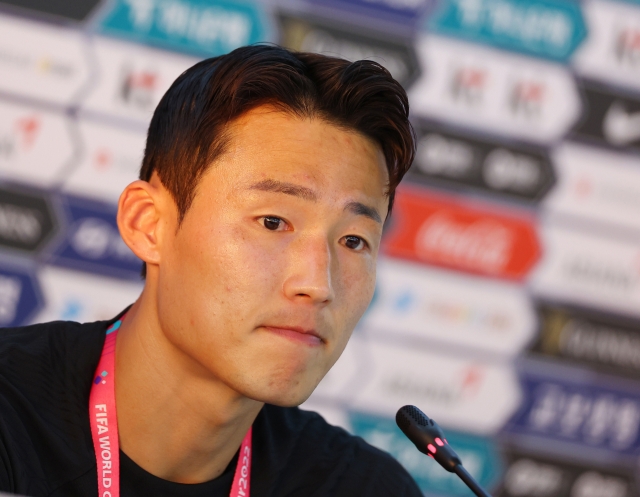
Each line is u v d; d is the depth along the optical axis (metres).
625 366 7.64
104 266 6.82
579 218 7.61
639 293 7.65
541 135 7.57
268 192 2.58
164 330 2.74
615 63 7.68
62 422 2.90
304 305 2.56
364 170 2.71
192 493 2.97
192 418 2.86
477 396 7.39
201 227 2.62
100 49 6.87
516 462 7.42
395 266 7.31
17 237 6.71
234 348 2.57
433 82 7.41
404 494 3.49
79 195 6.81
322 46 7.22
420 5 7.39
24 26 6.75
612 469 7.56
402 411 3.12
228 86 2.70
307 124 2.68
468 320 7.40
